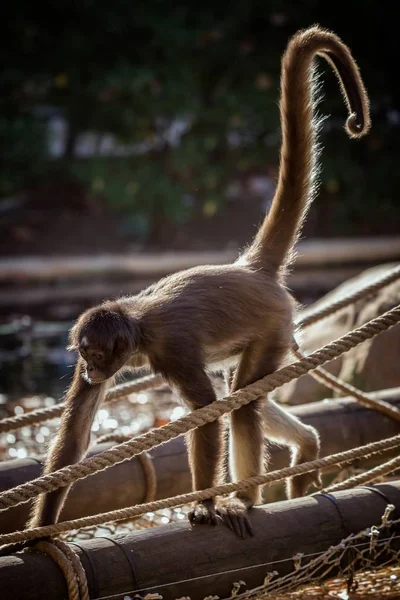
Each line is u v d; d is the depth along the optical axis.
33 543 5.25
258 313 6.04
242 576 5.46
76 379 5.77
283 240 6.53
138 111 24.33
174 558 5.29
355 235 27.41
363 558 5.85
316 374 8.09
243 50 25.05
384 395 8.59
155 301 5.78
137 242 26.30
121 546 5.27
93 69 24.30
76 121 25.20
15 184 25.47
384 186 26.39
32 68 24.22
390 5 25.88
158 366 5.69
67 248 25.44
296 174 6.48
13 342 15.82
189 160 24.34
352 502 6.00
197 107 24.02
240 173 29.33
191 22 24.97
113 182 24.39
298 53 6.27
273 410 6.77
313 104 6.45
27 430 10.73
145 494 7.21
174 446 7.56
